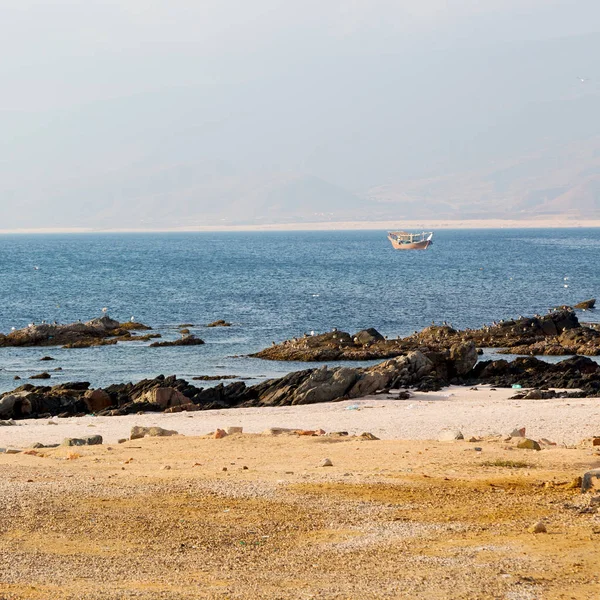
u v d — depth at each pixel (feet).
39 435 385.09
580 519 179.52
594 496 192.85
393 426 396.78
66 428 410.52
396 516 185.47
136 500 200.54
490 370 622.54
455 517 183.93
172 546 168.35
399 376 570.87
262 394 540.52
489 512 187.01
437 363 614.34
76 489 211.00
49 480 223.51
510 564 151.74
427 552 160.76
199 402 526.57
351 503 195.72
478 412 435.12
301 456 262.67
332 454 264.93
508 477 220.02
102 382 645.51
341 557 159.53
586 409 432.66
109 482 219.41
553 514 184.34
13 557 162.50
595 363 636.48
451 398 525.75
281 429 333.83
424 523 180.04
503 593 137.80
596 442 296.92
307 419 428.56
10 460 264.31
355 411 458.50
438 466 237.45
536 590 138.82
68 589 143.13
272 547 166.91
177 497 202.69
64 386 559.38
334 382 532.73
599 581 142.51
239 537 173.27
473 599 135.64
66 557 162.30
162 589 143.02
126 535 175.22
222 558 160.76
